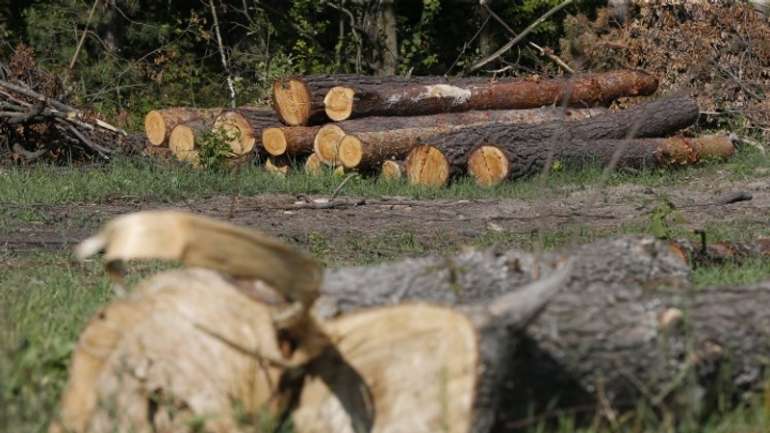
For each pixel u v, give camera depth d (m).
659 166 23.28
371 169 22.45
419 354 5.81
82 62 32.28
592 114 25.36
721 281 11.15
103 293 10.90
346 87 22.81
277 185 21.11
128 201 19.62
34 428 6.21
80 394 6.38
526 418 6.30
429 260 7.32
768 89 27.36
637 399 6.46
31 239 15.73
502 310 5.88
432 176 21.53
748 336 6.75
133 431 6.16
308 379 6.02
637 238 8.16
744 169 23.36
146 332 6.25
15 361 6.76
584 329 6.35
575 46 28.34
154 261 13.13
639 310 6.50
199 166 22.56
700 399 6.48
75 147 23.62
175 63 33.91
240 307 6.15
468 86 24.19
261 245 5.50
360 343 5.95
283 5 35.12
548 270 7.40
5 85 23.20
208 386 6.08
